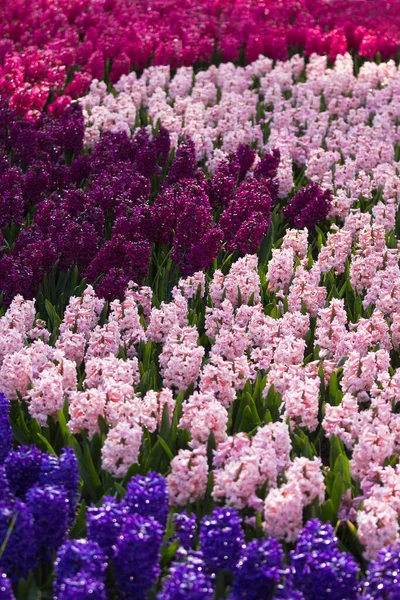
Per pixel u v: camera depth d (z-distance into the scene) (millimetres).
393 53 13711
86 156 8945
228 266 7348
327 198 8000
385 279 6762
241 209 7656
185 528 4191
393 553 3779
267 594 3770
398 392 5406
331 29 14898
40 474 4305
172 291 6629
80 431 5059
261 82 12234
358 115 10859
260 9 15352
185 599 3512
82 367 5973
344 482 4582
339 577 3695
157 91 11609
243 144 9305
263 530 4293
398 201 8664
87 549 3738
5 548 3916
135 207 7535
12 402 5375
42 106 10930
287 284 6883
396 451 4988
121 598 3893
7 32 14031
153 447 4816
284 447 4703
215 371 5293
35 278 6738
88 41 13109
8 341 5691
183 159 8672
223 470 4707
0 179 8211
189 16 14859
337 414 5090
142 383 5516
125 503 4137
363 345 5902
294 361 5719
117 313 6164
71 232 6973
